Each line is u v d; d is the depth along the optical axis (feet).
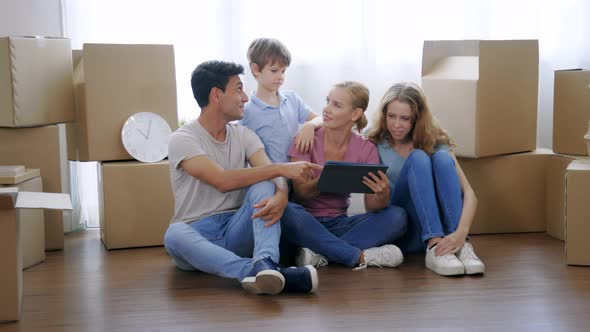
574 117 11.37
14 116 10.54
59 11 12.45
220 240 9.67
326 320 7.97
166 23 12.54
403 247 10.73
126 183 11.25
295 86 12.98
